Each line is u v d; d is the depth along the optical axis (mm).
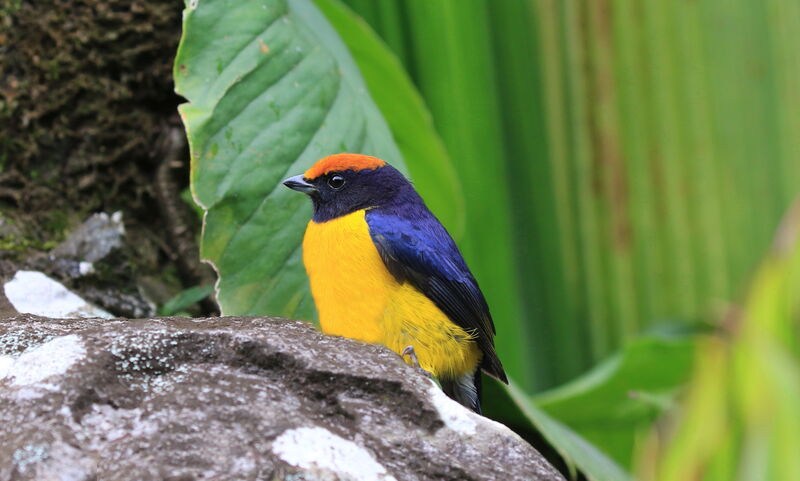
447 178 10688
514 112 12133
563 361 12234
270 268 8297
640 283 12188
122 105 10266
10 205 9562
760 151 12125
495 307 12141
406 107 10367
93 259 9141
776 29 11969
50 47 9953
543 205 12195
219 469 4441
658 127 12094
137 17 10234
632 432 11305
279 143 8320
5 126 9688
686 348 10648
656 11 11898
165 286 10086
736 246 12141
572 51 12016
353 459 4758
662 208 12188
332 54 9039
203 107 8000
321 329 8133
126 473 4336
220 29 8219
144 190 10352
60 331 5492
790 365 10461
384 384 5250
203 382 5047
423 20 11867
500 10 11930
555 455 9602
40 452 4418
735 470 10586
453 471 4914
